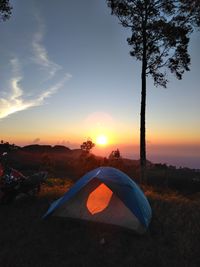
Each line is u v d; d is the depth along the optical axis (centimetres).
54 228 923
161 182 3556
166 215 1079
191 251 802
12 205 1160
